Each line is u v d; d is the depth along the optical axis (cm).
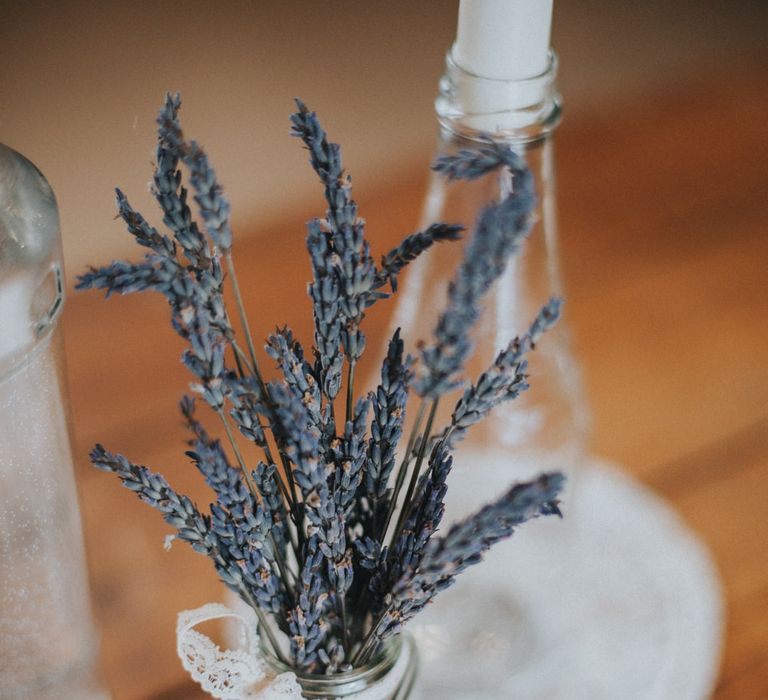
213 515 29
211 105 101
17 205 29
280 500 30
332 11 117
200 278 28
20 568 32
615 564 46
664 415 50
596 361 52
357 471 29
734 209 58
